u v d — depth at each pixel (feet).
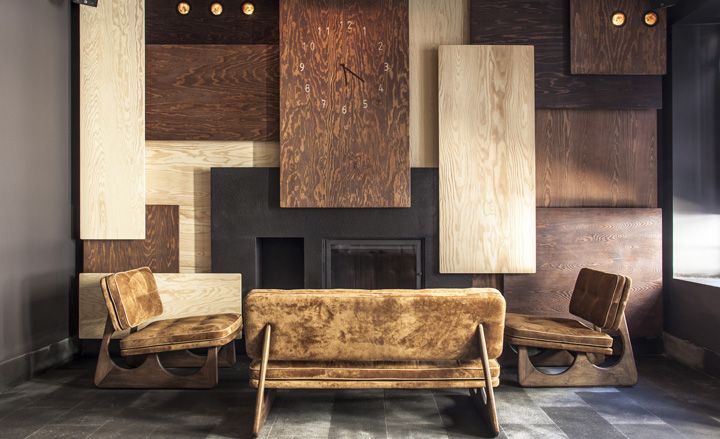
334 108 13.00
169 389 10.59
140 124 13.16
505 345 12.74
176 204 13.39
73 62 13.29
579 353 10.66
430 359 8.57
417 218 13.15
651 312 13.15
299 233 13.16
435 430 8.48
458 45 13.14
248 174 13.19
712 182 13.07
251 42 13.44
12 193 10.97
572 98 13.24
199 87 13.26
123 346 10.32
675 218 13.12
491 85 13.10
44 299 12.01
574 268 13.21
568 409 9.42
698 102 13.11
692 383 10.91
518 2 13.25
